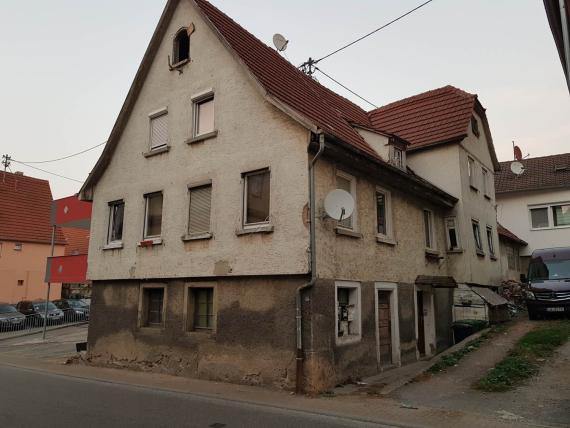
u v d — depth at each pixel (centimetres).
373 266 1174
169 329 1223
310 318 952
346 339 1043
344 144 1022
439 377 1016
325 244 1007
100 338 1411
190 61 1311
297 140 1027
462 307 1602
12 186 3766
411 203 1418
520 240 2716
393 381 1034
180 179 1267
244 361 1049
